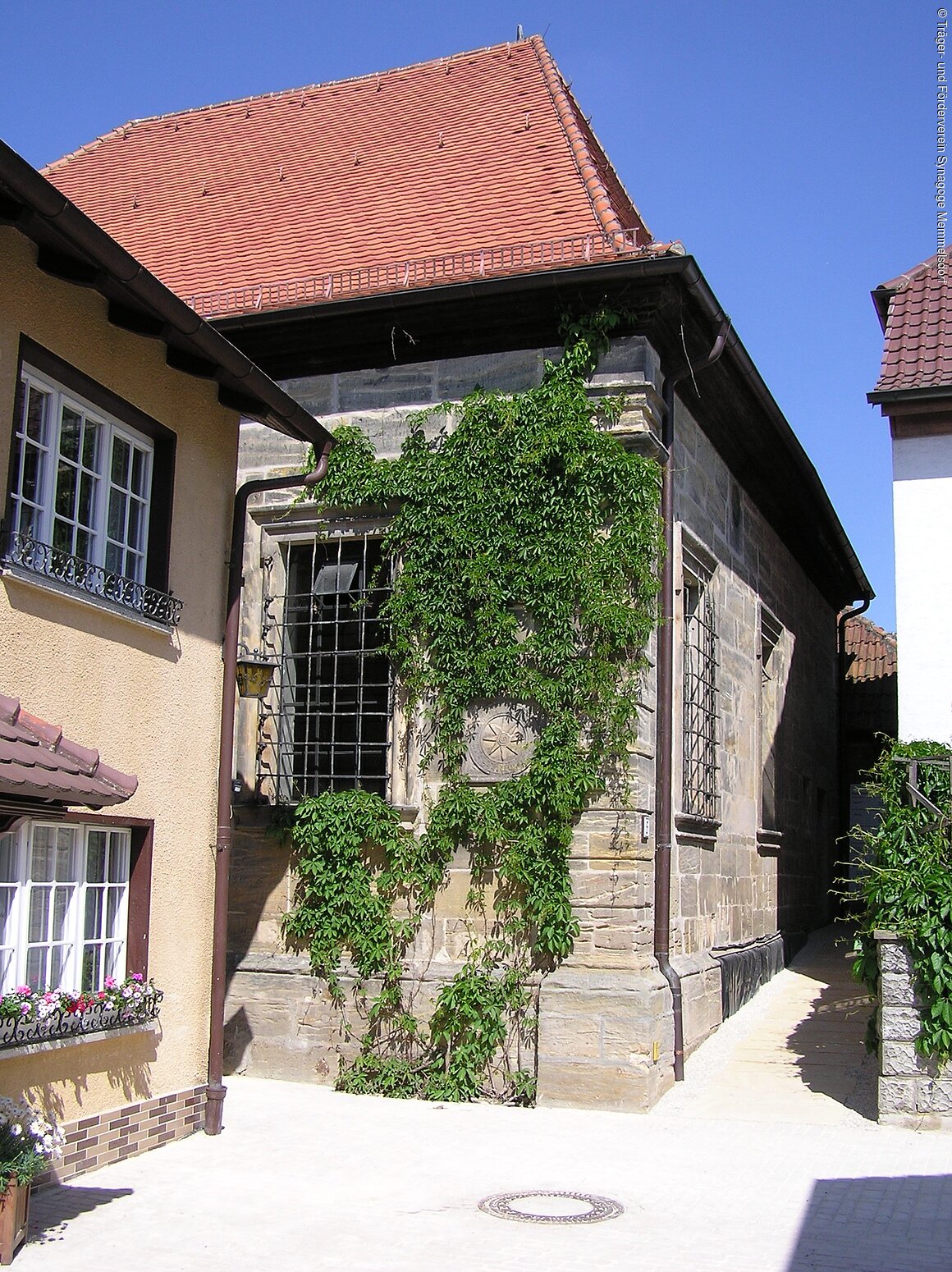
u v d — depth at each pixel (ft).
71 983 25.11
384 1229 22.68
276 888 38.09
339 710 39.47
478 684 36.19
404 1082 35.29
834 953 56.75
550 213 41.22
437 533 37.40
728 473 47.80
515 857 34.99
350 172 48.29
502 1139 30.07
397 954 36.40
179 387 29.66
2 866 23.13
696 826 40.42
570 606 35.78
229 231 47.06
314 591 39.81
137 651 27.53
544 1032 33.99
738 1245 22.00
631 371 36.65
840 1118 31.99
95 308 26.58
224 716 30.63
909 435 38.52
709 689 43.42
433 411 38.63
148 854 27.53
